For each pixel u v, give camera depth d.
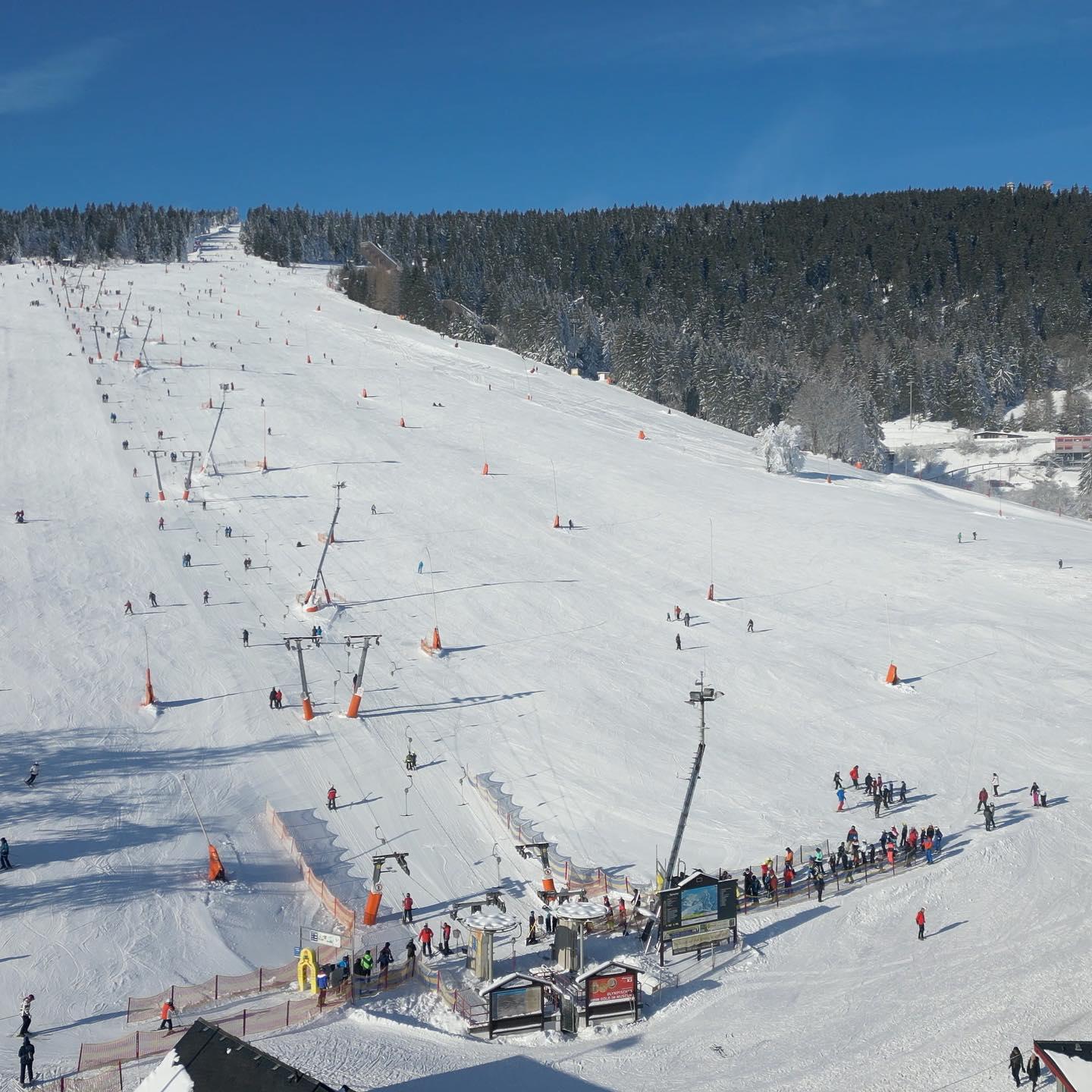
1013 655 49.31
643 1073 20.45
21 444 73.81
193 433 80.50
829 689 45.56
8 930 25.58
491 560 60.47
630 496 74.81
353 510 67.44
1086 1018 22.09
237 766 36.28
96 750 36.31
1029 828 33.09
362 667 41.50
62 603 49.47
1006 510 84.06
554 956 24.91
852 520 71.25
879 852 31.05
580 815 34.28
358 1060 20.31
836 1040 21.66
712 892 25.84
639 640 50.56
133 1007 22.48
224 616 50.19
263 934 26.94
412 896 29.17
